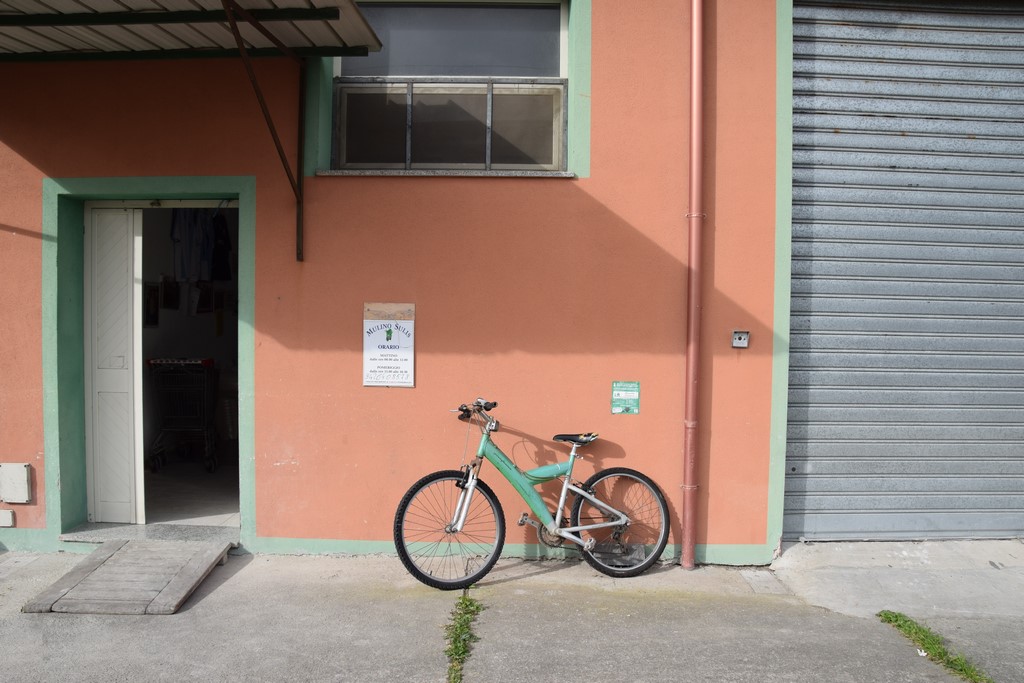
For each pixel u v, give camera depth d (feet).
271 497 14.94
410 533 14.75
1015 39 15.52
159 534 15.33
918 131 15.42
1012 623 12.47
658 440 14.83
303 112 14.58
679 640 11.57
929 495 15.57
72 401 15.53
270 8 11.85
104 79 14.80
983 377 15.57
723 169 14.69
